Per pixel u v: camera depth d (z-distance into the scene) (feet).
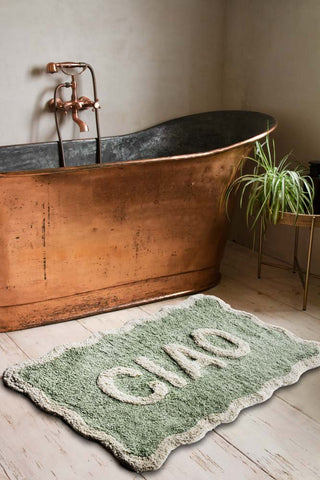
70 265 8.02
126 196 8.01
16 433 5.98
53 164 9.78
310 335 8.03
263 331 7.98
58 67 9.59
